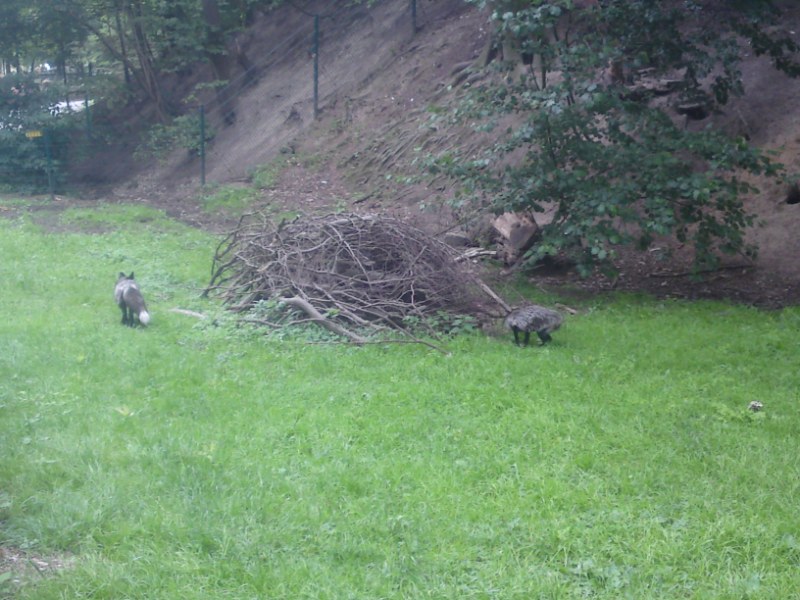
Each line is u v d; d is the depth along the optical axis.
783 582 5.04
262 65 27.70
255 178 21.73
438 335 10.22
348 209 18.25
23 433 7.18
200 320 11.03
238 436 7.16
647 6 12.54
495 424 7.46
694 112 15.80
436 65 21.81
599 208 11.52
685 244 14.10
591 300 12.36
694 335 10.24
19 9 27.27
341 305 10.66
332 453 6.82
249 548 5.34
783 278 12.83
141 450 6.80
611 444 7.05
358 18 26.62
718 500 6.02
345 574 5.10
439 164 13.44
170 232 17.94
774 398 8.14
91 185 25.38
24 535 5.51
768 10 13.32
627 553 5.36
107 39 29.66
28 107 24.89
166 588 4.92
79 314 11.41
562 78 14.00
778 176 13.45
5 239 16.25
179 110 29.09
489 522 5.72
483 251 13.23
